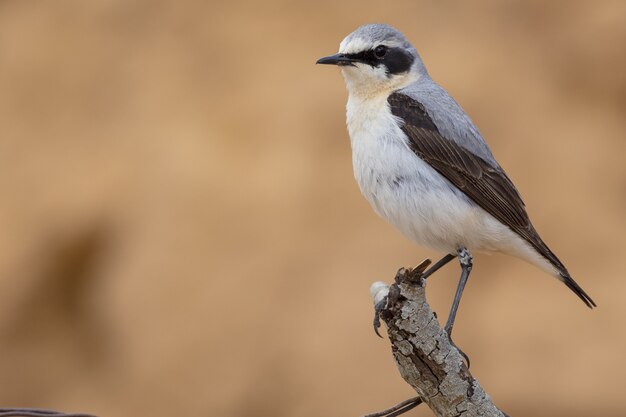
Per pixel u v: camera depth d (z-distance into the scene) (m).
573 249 15.32
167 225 15.75
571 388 13.84
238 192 15.84
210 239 15.49
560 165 16.17
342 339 14.13
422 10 18.19
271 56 17.78
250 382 14.18
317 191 15.63
